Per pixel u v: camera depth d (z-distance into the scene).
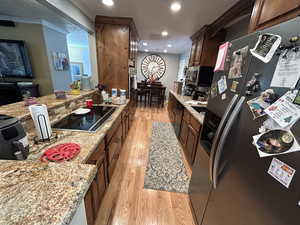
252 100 0.66
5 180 0.48
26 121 1.09
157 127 3.47
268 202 0.55
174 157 2.26
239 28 2.20
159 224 1.27
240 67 0.79
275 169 0.52
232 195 0.76
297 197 0.45
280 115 0.52
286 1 0.71
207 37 2.62
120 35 2.51
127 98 2.82
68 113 1.67
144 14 2.22
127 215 1.33
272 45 0.58
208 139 1.31
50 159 0.78
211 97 1.20
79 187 0.47
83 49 6.54
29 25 3.12
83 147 0.93
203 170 1.19
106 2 1.87
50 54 3.44
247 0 1.56
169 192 1.61
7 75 3.27
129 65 2.74
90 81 2.45
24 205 0.40
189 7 1.90
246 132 0.68
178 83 3.87
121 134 2.13
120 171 1.90
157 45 4.85
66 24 3.42
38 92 3.43
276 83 0.55
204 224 1.09
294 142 0.47
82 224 0.52
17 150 0.74
